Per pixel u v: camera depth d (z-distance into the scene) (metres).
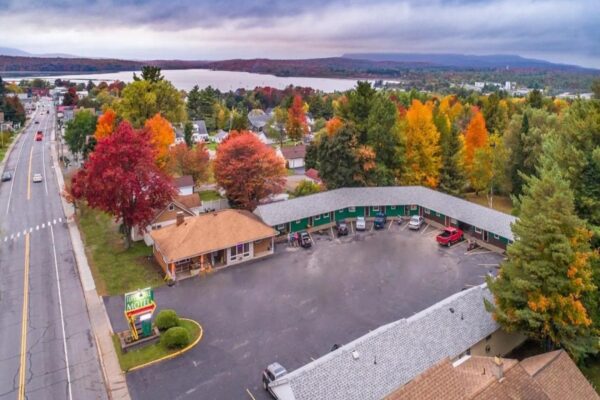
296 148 96.38
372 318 30.33
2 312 31.33
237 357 26.22
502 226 41.94
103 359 26.16
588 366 25.78
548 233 23.62
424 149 58.16
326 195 50.78
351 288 34.69
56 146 99.31
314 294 33.75
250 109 196.38
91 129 82.00
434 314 25.50
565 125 36.06
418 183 59.03
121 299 33.22
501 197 63.69
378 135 56.66
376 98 60.34
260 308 31.77
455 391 18.73
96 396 23.14
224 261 39.38
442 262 39.44
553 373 20.42
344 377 20.95
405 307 31.72
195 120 146.12
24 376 24.70
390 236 46.25
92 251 42.16
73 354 26.66
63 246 43.38
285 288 34.75
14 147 97.75
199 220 39.84
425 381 18.77
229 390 23.44
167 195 41.94
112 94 183.75
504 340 27.78
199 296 33.59
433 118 65.06
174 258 35.69
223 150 51.53
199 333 28.69
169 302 32.72
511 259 25.95
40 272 37.66
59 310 31.64
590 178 29.00
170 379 24.36
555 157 31.86
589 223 28.77
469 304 27.08
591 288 23.25
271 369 23.28
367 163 54.88
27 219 51.06
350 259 40.38
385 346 22.91
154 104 73.19
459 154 60.22
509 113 91.12
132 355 26.50
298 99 129.25
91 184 39.53
